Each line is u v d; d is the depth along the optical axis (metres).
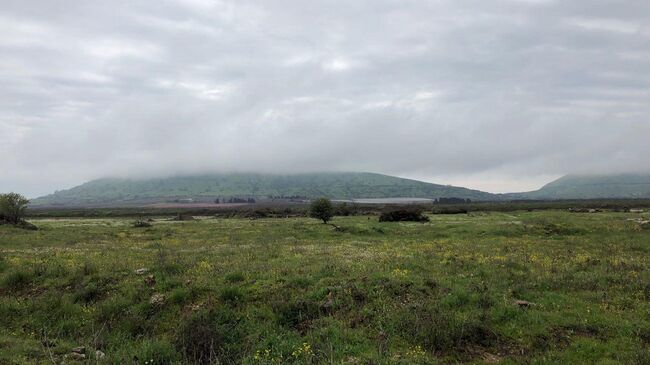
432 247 29.97
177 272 20.11
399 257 24.22
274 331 13.85
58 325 15.49
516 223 51.78
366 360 11.20
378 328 13.62
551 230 41.25
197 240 39.41
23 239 39.62
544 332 13.12
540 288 17.44
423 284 17.02
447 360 11.95
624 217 60.00
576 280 18.44
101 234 47.31
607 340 12.63
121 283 18.53
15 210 60.97
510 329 13.42
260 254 26.17
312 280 17.72
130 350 13.08
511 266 21.58
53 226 68.38
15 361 11.53
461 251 27.44
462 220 66.12
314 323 14.17
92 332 14.72
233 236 43.22
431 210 106.75
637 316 14.27
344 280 17.50
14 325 15.65
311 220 78.12
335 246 31.62
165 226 65.69
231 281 18.12
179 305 16.19
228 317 14.92
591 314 14.38
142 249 31.34
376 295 16.00
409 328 13.33
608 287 17.45
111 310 16.09
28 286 18.91
